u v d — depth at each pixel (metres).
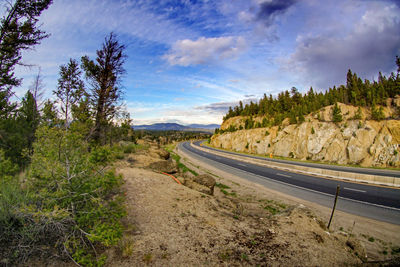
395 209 8.44
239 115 108.56
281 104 77.62
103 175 4.34
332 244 4.84
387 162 33.50
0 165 5.06
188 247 4.09
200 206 6.77
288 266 3.73
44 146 4.07
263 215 7.36
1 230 3.25
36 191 3.95
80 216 3.71
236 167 23.97
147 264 3.43
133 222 4.97
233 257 3.87
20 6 9.85
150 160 14.35
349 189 12.19
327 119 48.59
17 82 10.27
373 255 5.20
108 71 15.08
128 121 20.56
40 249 3.34
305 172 18.97
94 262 3.30
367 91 51.12
